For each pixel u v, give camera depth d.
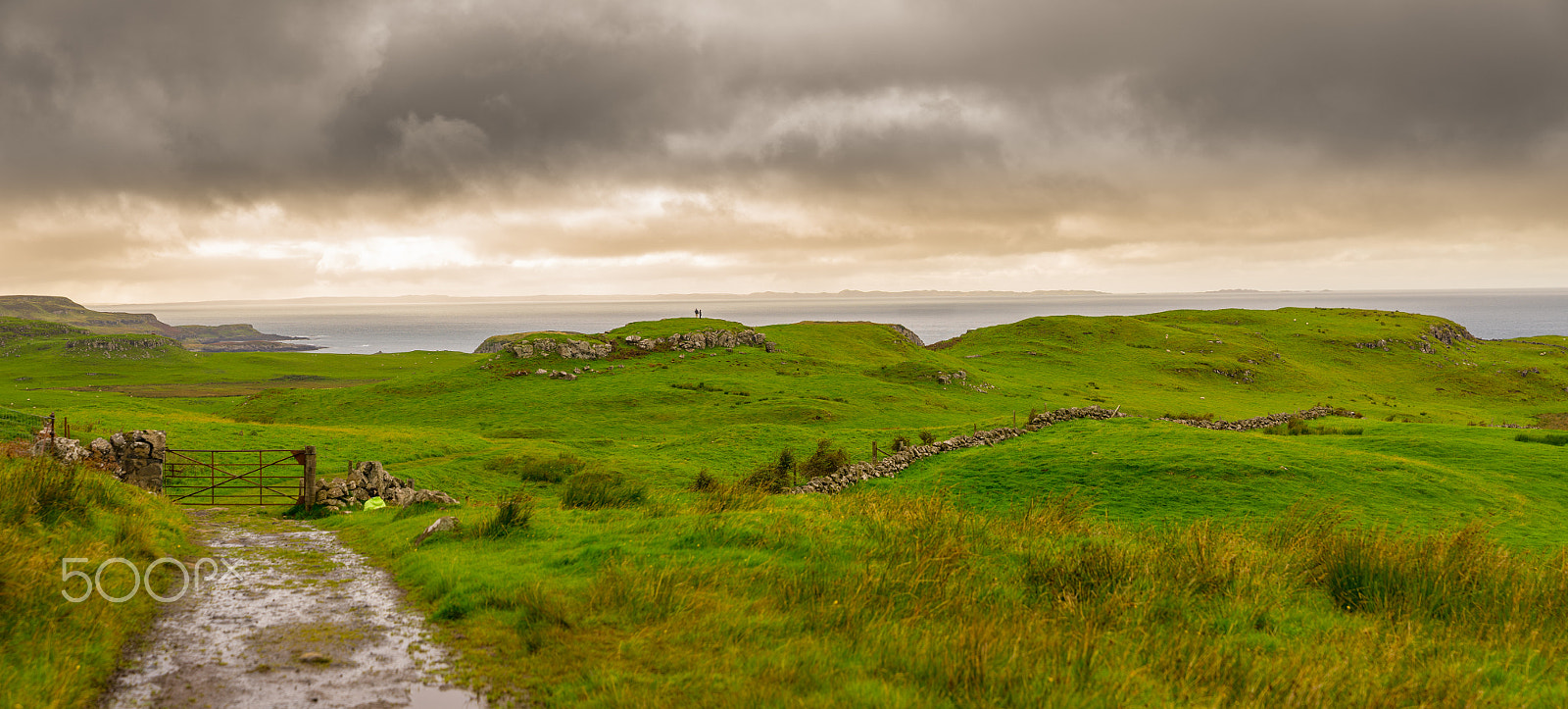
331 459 47.88
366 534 19.95
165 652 9.87
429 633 10.73
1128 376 144.75
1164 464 39.44
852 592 11.24
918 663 8.77
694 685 8.39
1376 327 199.12
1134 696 7.97
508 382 115.31
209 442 49.22
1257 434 50.72
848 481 40.81
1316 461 39.75
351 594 12.98
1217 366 152.00
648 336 137.88
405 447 54.91
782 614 10.79
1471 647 10.18
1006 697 7.91
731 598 11.49
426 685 8.90
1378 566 12.71
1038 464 41.62
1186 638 9.54
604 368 122.50
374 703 8.41
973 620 10.02
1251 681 8.46
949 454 48.56
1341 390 143.88
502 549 15.79
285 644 10.27
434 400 107.88
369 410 105.50
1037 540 15.24
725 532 15.48
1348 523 29.38
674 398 102.00
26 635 9.07
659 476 50.12
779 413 92.88
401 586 13.59
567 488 24.08
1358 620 11.24
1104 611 10.66
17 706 7.51
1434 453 46.94
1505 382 157.25
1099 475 38.88
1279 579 12.66
